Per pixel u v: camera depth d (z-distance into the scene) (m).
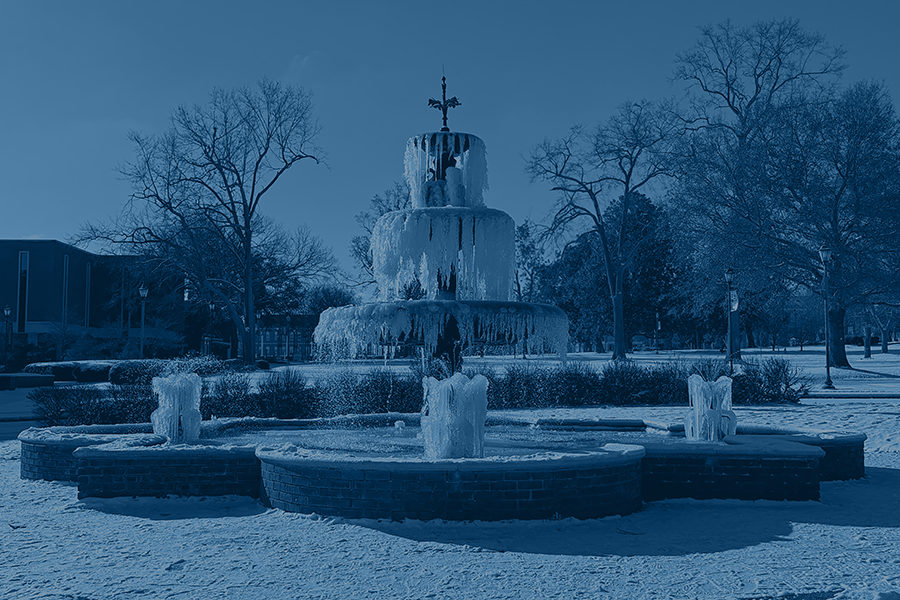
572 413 18.52
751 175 34.75
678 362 23.11
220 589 5.39
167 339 67.38
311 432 11.89
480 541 6.71
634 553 6.37
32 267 69.50
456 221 11.67
